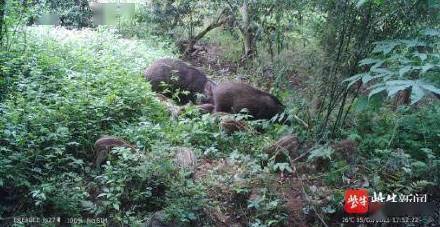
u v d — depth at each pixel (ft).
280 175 16.38
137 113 19.58
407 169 15.02
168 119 19.69
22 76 19.95
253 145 17.99
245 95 20.34
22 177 14.42
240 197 15.03
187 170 15.78
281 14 24.56
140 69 25.66
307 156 17.20
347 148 16.96
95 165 16.07
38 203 13.34
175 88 23.65
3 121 15.92
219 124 19.07
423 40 15.19
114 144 16.21
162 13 35.86
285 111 19.39
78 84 19.65
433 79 13.37
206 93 23.41
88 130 17.07
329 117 18.54
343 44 17.02
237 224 14.34
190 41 34.86
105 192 14.64
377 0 14.33
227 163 16.99
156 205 14.38
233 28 33.09
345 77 17.06
